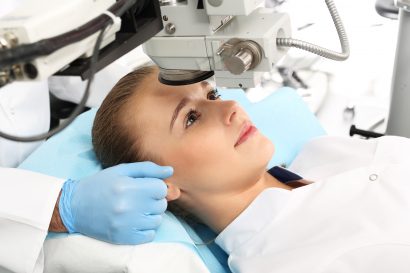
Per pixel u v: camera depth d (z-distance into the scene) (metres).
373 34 2.19
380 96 1.90
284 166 1.38
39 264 0.99
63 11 0.65
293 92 1.58
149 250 0.97
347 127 1.79
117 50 0.76
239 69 0.81
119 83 1.15
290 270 0.91
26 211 0.96
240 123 1.06
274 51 0.84
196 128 1.05
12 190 0.99
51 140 1.25
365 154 1.24
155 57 0.91
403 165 1.07
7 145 1.24
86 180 1.00
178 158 1.05
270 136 1.46
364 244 0.90
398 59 1.32
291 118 1.51
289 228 1.00
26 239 0.96
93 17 0.69
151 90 1.09
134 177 1.01
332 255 0.90
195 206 1.12
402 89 1.36
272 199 1.05
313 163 1.31
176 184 1.08
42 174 1.05
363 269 0.88
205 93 1.10
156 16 0.83
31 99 1.32
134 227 0.96
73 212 0.97
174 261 0.96
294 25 2.20
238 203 1.10
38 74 0.62
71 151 1.22
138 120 1.08
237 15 0.83
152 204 0.99
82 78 0.71
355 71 2.04
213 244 1.16
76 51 0.68
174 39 0.87
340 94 1.96
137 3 0.79
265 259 0.96
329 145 1.32
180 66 0.90
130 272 0.93
